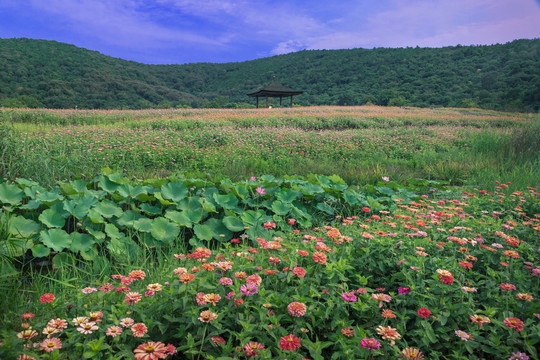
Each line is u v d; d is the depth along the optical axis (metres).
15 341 1.47
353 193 4.71
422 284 2.00
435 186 5.67
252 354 1.49
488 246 2.62
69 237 3.09
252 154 8.26
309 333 1.87
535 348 1.61
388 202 4.67
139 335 1.50
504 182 5.62
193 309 1.67
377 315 1.92
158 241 3.37
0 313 1.95
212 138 10.79
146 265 2.99
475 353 1.77
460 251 2.44
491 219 3.24
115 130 11.42
